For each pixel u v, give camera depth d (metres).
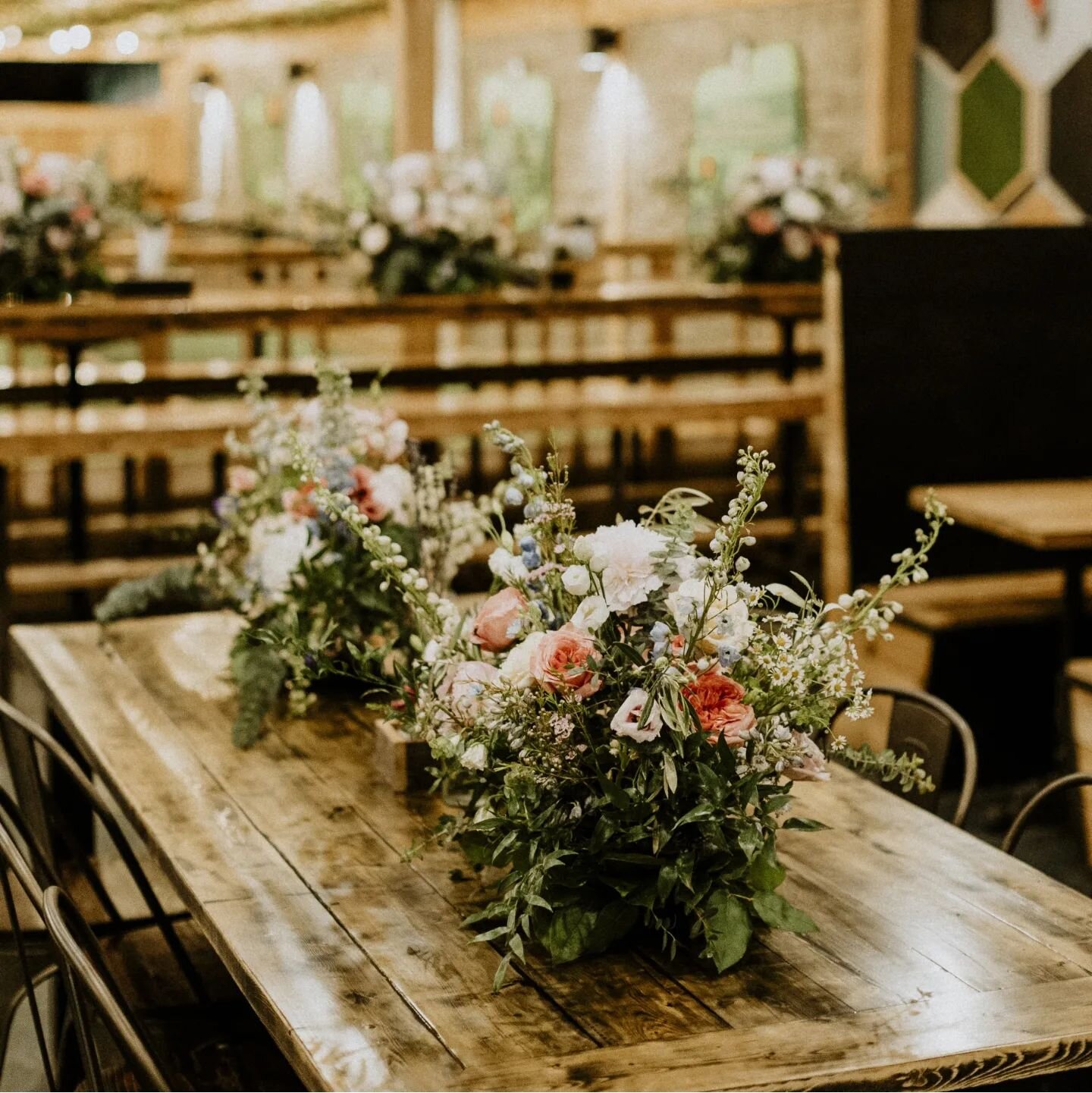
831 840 2.20
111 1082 2.14
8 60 10.56
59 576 5.61
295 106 13.29
